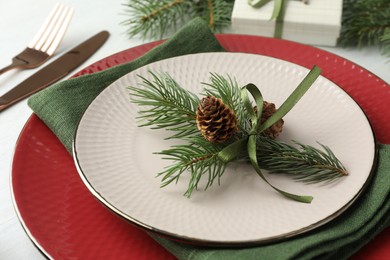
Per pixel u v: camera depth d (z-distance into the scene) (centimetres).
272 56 55
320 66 53
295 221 37
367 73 51
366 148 42
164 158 39
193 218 38
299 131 45
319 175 40
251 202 39
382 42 60
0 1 69
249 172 42
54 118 47
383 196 38
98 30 64
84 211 41
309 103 47
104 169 42
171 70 50
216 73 46
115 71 51
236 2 61
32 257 41
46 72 57
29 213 41
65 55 59
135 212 38
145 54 53
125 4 64
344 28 62
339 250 37
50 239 39
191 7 64
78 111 48
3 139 51
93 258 38
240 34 57
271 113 43
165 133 45
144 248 39
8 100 54
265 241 36
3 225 43
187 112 43
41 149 46
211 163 40
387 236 39
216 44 54
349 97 46
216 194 40
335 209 38
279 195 40
